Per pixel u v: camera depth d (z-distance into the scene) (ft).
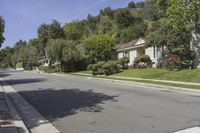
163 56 129.70
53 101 58.95
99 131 33.96
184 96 59.11
